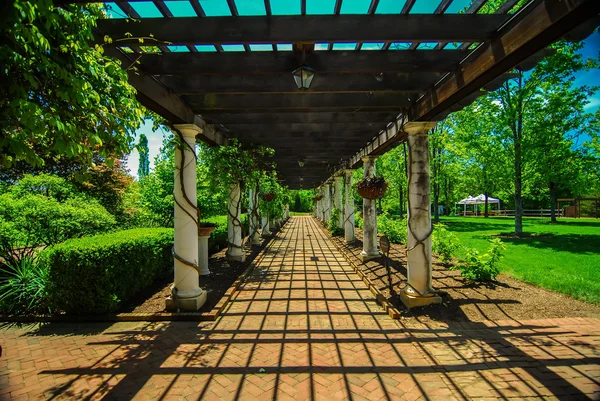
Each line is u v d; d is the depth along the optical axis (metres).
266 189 10.70
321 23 2.28
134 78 2.75
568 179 9.90
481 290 4.30
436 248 6.12
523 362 2.55
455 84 2.86
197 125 4.22
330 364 2.56
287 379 2.35
